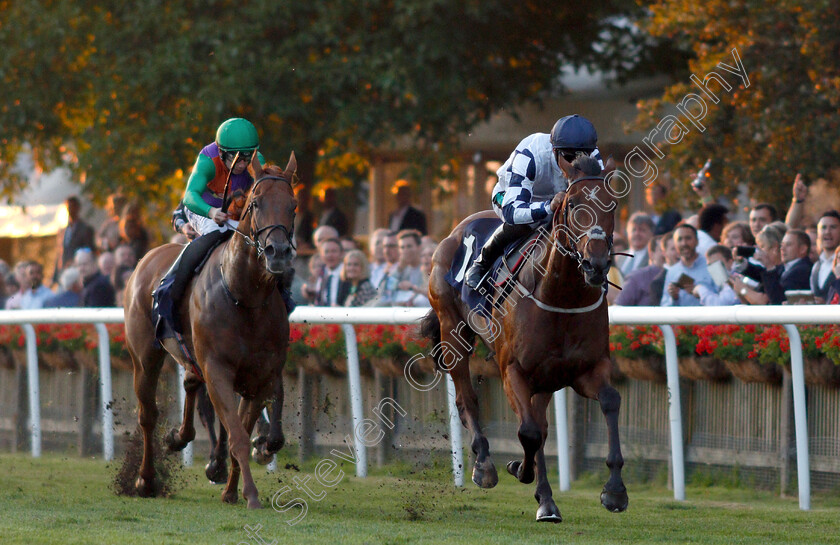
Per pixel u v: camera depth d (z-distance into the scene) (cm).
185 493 912
